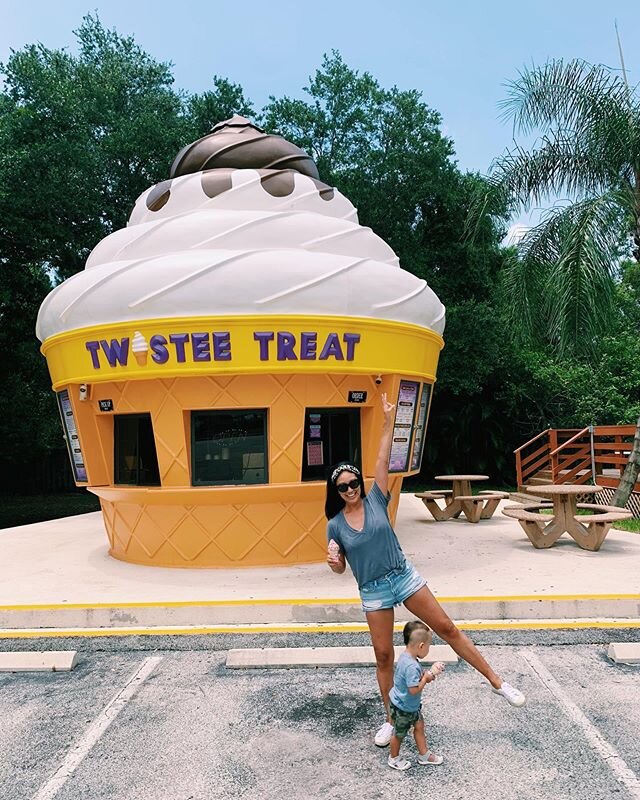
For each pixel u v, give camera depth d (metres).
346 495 4.23
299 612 6.77
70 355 8.85
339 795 3.73
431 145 26.47
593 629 6.39
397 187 26.55
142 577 8.20
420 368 9.30
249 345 8.04
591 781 3.81
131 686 5.42
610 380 23.91
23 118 17.81
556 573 7.93
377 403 8.89
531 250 14.35
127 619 6.82
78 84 22.39
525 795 3.68
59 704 5.11
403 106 26.14
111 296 8.26
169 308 8.02
